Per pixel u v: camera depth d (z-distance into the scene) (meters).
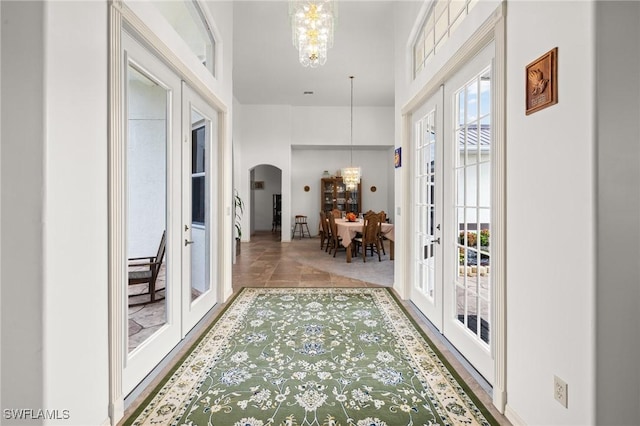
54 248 1.26
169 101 2.38
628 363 1.18
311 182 10.46
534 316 1.50
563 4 1.29
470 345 2.23
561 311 1.33
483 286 2.17
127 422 1.66
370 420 1.67
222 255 3.58
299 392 1.92
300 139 9.18
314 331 2.81
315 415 1.71
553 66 1.35
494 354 1.81
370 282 4.54
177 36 2.38
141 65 1.98
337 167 10.45
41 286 1.22
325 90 7.75
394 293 3.96
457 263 2.50
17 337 1.22
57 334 1.28
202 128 3.25
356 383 2.02
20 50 1.20
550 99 1.36
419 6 3.04
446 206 2.61
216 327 2.89
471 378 2.08
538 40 1.45
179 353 2.40
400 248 3.77
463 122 2.40
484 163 2.12
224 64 3.56
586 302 1.20
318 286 4.30
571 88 1.26
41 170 1.21
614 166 1.16
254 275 4.96
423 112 3.17
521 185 1.59
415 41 3.38
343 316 3.17
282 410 1.75
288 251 7.36
